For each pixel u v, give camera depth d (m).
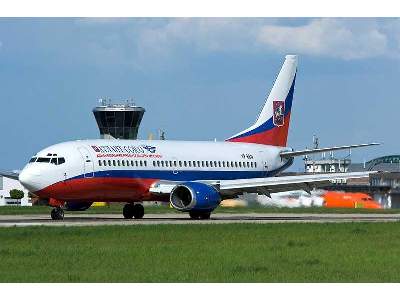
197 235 114.19
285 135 193.38
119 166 158.50
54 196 151.75
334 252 94.94
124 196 161.38
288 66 193.75
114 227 125.88
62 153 152.12
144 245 100.69
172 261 86.12
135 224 136.00
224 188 164.62
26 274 77.00
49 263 83.94
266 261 86.81
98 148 157.12
